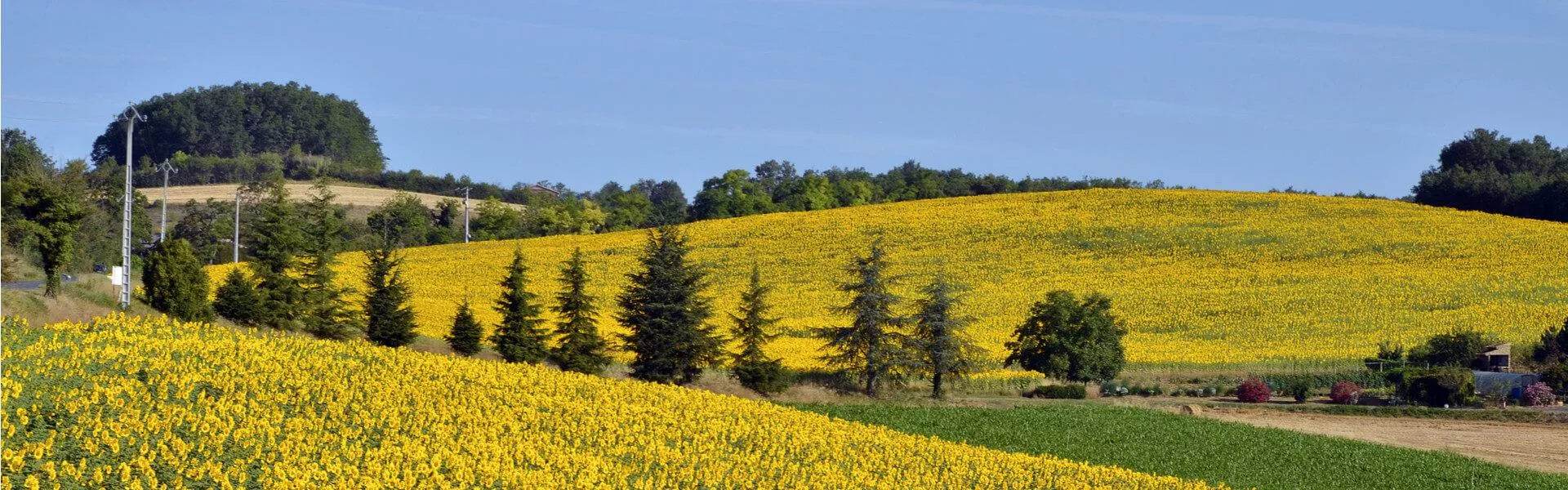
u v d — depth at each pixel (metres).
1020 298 87.00
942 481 31.47
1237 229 110.75
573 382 37.34
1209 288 88.81
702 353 55.38
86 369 27.98
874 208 131.12
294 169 193.75
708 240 113.50
